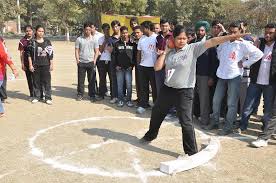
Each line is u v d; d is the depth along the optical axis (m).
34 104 9.07
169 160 5.46
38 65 8.99
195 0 45.88
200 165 5.29
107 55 9.40
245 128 6.94
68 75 14.41
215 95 6.92
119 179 4.82
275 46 6.18
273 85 6.32
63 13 40.28
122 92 8.98
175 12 46.81
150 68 8.22
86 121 7.58
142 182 4.73
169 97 5.60
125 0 38.03
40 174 4.95
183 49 5.42
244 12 41.62
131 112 8.45
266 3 40.19
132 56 8.75
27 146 6.02
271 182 4.82
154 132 6.08
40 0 45.00
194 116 8.03
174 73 5.42
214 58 7.01
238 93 6.64
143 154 5.70
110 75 9.42
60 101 9.48
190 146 5.54
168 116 7.90
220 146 6.14
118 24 9.21
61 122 7.48
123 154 5.69
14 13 39.28
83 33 9.48
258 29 40.66
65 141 6.27
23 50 9.24
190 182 4.76
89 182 4.73
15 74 8.12
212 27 7.25
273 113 6.14
